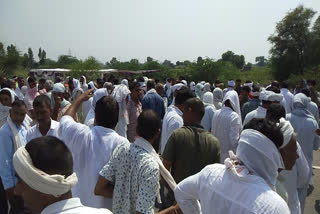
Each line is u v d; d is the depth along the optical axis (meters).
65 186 1.15
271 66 41.66
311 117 4.04
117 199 2.22
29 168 1.09
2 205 2.43
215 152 2.94
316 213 4.75
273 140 1.60
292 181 2.76
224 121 4.35
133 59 50.31
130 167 2.20
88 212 1.19
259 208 1.42
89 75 29.41
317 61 38.78
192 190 1.85
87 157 2.55
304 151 3.99
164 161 2.99
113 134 2.63
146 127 2.26
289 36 40.12
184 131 3.01
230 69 37.53
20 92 9.94
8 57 33.25
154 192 2.11
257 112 4.24
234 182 1.58
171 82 14.43
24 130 3.30
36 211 1.19
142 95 9.16
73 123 2.65
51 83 8.36
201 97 13.45
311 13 39.09
